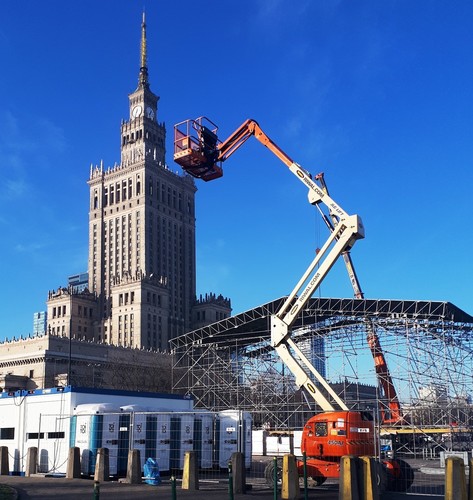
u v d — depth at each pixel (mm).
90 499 20125
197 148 38375
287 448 57500
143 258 194500
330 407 30297
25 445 35281
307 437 26172
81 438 31516
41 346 130125
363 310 65000
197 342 78312
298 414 74125
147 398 39250
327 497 22047
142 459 31750
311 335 68875
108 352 139375
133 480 26531
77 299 189125
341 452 24984
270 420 73250
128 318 180250
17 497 20141
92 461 30547
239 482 22953
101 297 198500
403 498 21422
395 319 64625
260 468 39750
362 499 18391
